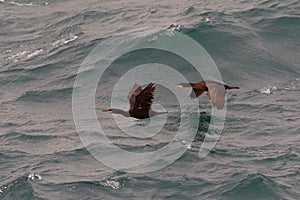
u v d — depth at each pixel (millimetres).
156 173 87688
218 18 143375
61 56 137625
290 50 131875
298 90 117438
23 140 102562
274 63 127375
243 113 107625
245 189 82750
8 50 145625
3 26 159875
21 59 139500
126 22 150625
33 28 157375
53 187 85312
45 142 101438
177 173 87500
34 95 122312
